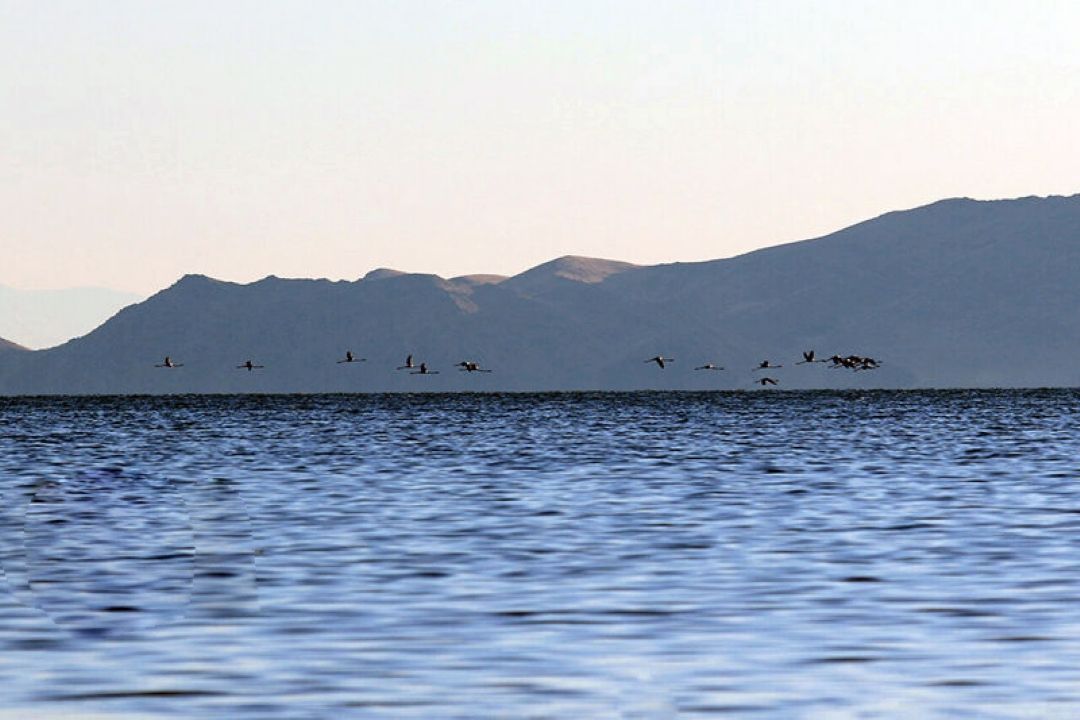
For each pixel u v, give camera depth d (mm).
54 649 33312
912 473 82312
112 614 37344
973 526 54938
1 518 60094
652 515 59562
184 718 27938
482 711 28312
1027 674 30812
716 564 45344
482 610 37656
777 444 114750
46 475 85688
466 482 77188
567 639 34188
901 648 33156
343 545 50375
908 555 47125
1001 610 37344
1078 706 28500
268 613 37312
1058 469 84625
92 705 28766
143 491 73125
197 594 40281
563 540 51438
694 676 30766
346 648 33344
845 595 39625
